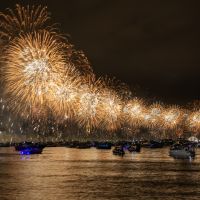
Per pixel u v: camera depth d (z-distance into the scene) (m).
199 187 88.94
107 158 171.62
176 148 184.62
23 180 97.50
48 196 77.38
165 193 81.44
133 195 79.12
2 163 142.75
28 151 198.75
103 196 77.94
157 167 132.00
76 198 75.75
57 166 132.38
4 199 74.56
